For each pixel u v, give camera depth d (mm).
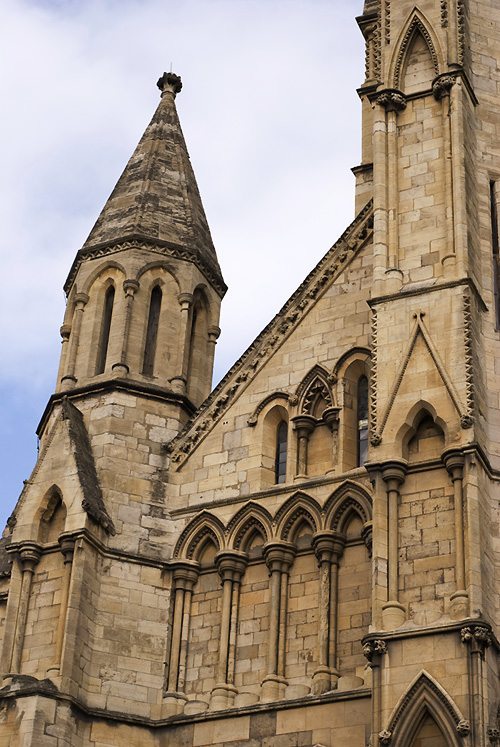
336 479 52781
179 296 60312
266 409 56000
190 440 56812
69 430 55906
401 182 53750
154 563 54250
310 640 50969
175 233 61625
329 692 48906
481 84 56531
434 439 48281
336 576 51469
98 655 52000
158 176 63812
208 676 52219
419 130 54531
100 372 58781
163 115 67062
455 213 51938
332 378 55156
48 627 52031
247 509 54062
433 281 51062
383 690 44062
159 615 53500
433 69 55594
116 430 56656
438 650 44000
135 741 50781
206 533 54719
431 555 46156
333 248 57844
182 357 59156
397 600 45781
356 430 54219
